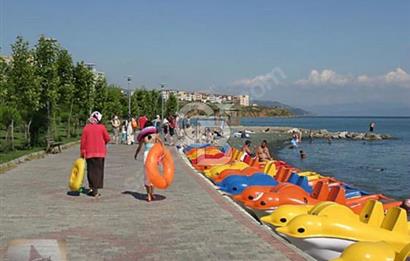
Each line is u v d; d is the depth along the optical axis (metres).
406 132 109.75
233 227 10.63
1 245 9.05
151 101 78.94
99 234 9.96
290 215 10.79
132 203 13.42
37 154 26.55
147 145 14.34
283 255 8.55
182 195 14.81
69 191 15.12
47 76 29.08
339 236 9.63
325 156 47.75
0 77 25.38
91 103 41.50
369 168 37.31
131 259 8.30
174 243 9.31
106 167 22.05
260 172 16.89
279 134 73.88
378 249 7.30
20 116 28.48
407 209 13.48
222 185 16.14
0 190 15.23
